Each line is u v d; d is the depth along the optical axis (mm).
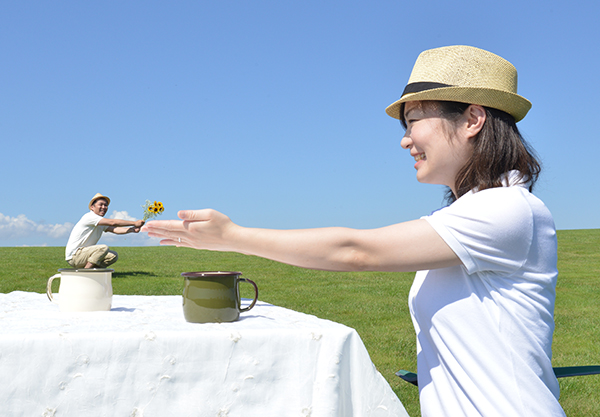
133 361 1051
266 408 1101
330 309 6309
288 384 1111
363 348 1160
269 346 1110
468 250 952
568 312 6492
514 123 1103
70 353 1026
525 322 981
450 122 1080
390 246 952
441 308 1029
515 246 958
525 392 943
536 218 988
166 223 1016
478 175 1046
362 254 961
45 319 1287
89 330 1098
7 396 997
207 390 1077
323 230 977
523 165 1069
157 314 1413
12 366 1003
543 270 1009
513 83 1111
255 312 1451
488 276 996
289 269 11969
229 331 1099
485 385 961
